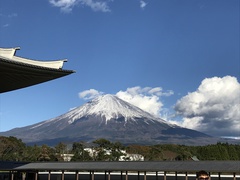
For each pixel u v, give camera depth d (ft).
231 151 320.91
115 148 346.33
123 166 147.54
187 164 138.92
